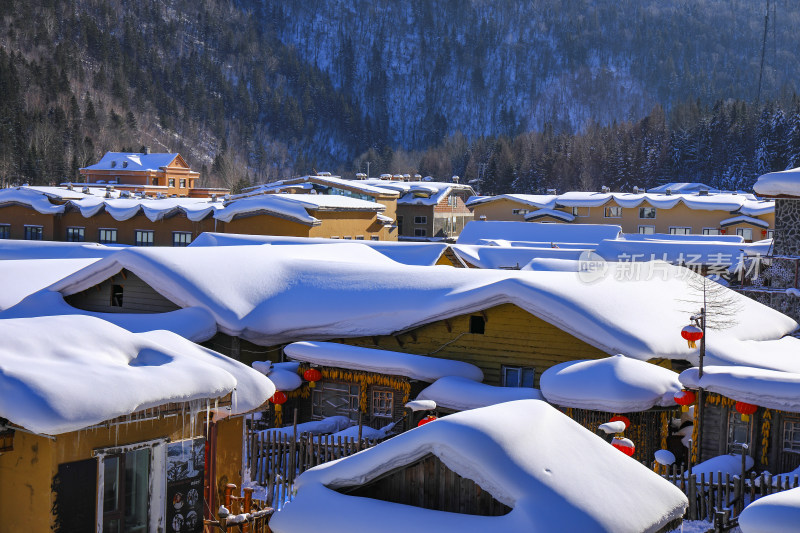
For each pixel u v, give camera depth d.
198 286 24.27
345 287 25.12
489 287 22.23
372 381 22.44
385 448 9.53
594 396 18.83
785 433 17.92
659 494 9.80
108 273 25.19
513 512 8.62
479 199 86.19
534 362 22.30
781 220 31.16
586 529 8.53
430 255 35.06
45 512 10.34
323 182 76.19
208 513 12.88
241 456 13.73
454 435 9.14
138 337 12.31
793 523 9.28
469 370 22.41
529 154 160.62
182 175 132.12
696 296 24.17
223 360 13.54
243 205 56.53
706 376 18.44
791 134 136.50
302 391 23.62
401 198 83.81
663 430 19.69
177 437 11.82
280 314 24.52
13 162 162.62
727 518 14.61
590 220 80.31
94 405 10.14
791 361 21.97
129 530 11.33
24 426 9.73
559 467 9.27
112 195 73.25
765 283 31.14
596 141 160.12
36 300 25.12
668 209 76.38
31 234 65.50
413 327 23.17
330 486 9.84
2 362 10.40
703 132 146.25
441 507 9.39
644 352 20.41
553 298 21.64
